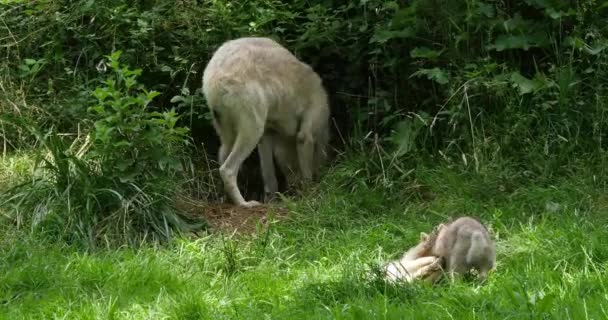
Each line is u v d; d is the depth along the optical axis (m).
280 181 12.44
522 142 10.47
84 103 11.20
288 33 12.44
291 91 11.30
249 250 8.92
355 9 12.18
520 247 8.45
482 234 7.51
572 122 10.54
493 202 9.70
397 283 7.28
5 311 7.45
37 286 8.02
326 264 8.62
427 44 11.35
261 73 10.98
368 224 9.62
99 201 9.56
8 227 9.46
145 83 11.73
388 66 11.52
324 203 10.10
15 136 11.52
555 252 8.16
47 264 8.36
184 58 11.82
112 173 9.72
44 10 12.33
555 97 10.67
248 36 11.89
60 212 9.42
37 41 12.26
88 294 7.84
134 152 9.87
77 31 12.02
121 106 9.69
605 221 8.98
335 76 12.36
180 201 10.27
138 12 11.98
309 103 11.52
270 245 9.04
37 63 11.12
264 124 10.95
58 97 11.76
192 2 12.06
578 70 10.91
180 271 8.40
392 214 9.80
